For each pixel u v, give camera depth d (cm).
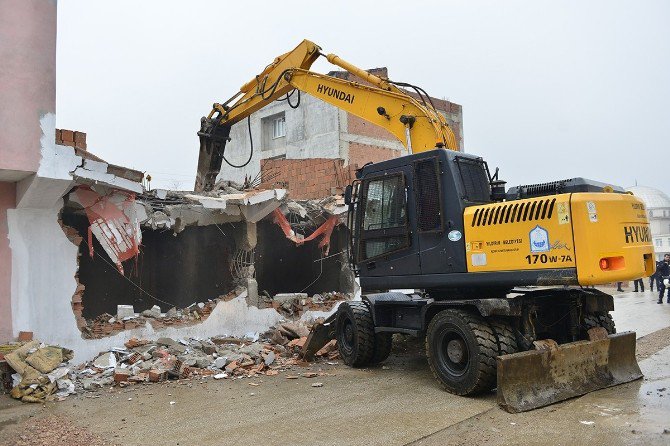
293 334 1016
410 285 761
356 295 1286
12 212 764
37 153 718
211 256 1186
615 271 607
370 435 518
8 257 755
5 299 747
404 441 500
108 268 1095
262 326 1089
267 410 615
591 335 697
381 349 862
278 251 1352
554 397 616
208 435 528
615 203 628
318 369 859
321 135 2870
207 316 996
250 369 838
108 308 1093
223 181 1281
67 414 608
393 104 959
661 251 7038
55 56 746
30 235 777
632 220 641
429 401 641
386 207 799
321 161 1440
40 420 585
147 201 945
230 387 733
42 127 725
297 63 1122
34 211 784
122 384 736
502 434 512
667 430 488
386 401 645
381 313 834
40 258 785
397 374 810
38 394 667
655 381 705
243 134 3369
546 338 737
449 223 718
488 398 649
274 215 1120
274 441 507
